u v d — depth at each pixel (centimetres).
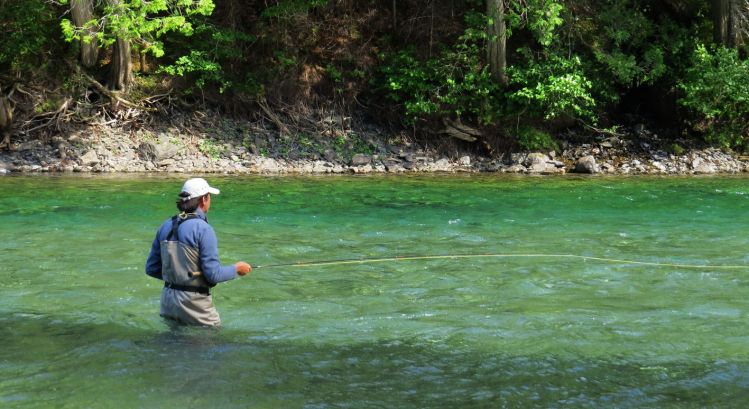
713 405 489
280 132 2155
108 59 2164
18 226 1122
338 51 2281
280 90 2216
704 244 1055
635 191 1648
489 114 2181
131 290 763
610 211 1360
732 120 2288
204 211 627
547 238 1097
